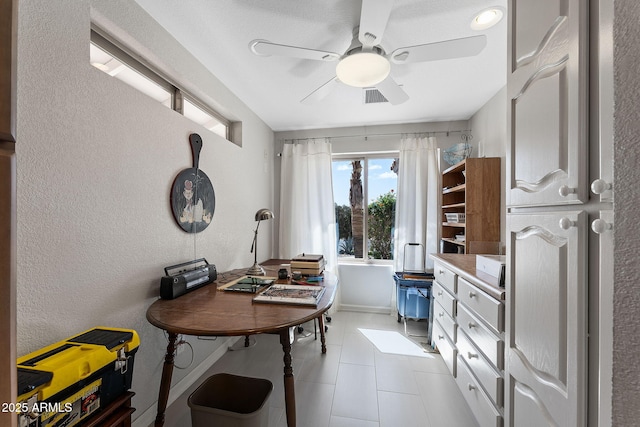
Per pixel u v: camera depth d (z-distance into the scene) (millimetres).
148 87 1640
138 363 1427
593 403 634
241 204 2580
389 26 1542
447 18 1483
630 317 402
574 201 678
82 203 1132
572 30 675
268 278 1943
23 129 930
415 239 3143
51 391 763
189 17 1481
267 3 1383
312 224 3373
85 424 871
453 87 2316
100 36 1309
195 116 2098
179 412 1594
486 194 2391
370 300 3361
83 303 1138
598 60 619
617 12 425
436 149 3094
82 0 1122
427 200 3109
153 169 1528
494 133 2461
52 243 1021
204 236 2006
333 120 3135
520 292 945
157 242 1561
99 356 924
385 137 3303
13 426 474
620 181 417
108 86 1250
